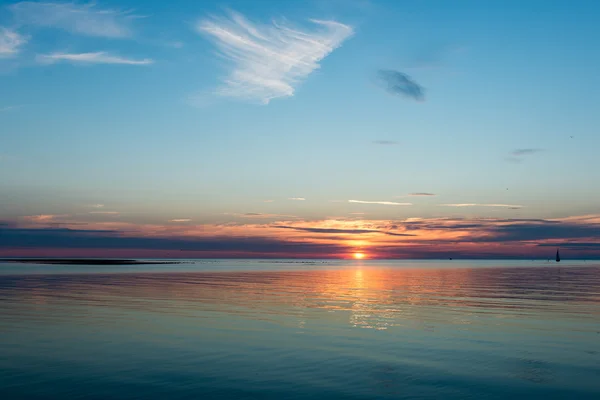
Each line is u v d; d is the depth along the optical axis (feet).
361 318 100.99
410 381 54.70
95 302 128.26
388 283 229.25
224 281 235.81
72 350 68.64
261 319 98.68
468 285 213.66
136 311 110.01
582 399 48.98
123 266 525.75
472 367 60.85
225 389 51.31
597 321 97.66
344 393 50.34
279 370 58.90
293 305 124.88
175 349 69.72
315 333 82.99
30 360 62.75
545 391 51.47
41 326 88.33
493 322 95.96
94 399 47.80
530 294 163.22
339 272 396.37
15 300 132.36
